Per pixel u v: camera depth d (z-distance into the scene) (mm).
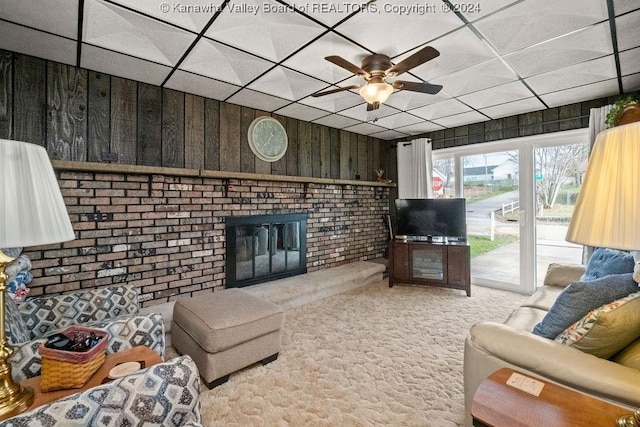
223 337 1926
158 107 2789
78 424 868
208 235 3061
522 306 2184
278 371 2100
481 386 1032
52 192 967
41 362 1132
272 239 3654
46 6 1693
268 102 3248
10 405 969
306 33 2000
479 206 4242
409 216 4180
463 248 3693
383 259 4934
